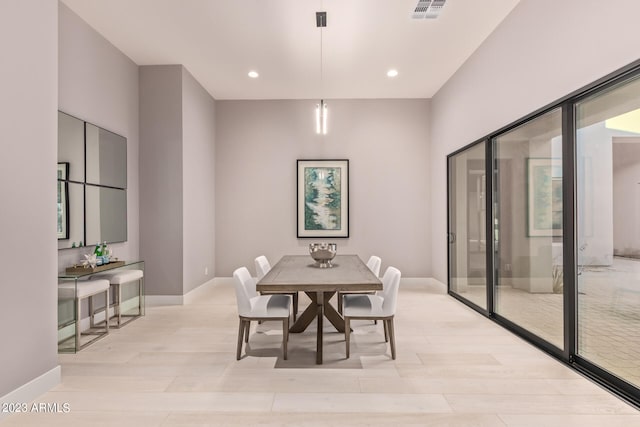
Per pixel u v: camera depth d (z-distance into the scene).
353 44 4.27
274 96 6.10
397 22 3.79
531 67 3.27
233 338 3.54
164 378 2.66
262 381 2.61
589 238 2.62
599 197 2.52
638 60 2.17
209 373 2.75
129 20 3.76
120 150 4.41
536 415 2.15
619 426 2.04
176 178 4.87
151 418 2.13
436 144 5.93
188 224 5.09
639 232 2.19
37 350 2.39
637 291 2.22
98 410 2.22
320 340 2.95
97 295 4.00
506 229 3.80
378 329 3.81
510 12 3.61
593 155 2.57
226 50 4.43
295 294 4.12
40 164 2.44
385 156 6.23
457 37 4.11
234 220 6.26
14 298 2.23
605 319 2.48
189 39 4.17
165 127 4.87
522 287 3.51
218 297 5.32
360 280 2.93
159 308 4.70
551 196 3.03
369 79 5.37
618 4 2.31
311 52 4.48
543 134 3.14
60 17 3.45
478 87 4.36
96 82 4.00
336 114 6.25
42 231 2.45
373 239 6.24
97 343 3.40
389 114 6.23
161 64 4.84
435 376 2.68
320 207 6.23
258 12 3.59
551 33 2.98
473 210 4.61
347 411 2.21
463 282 4.96
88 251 3.86
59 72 3.45
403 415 2.16
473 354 3.11
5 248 2.17
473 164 4.59
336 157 6.25
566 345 2.83
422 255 6.22
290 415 2.17
